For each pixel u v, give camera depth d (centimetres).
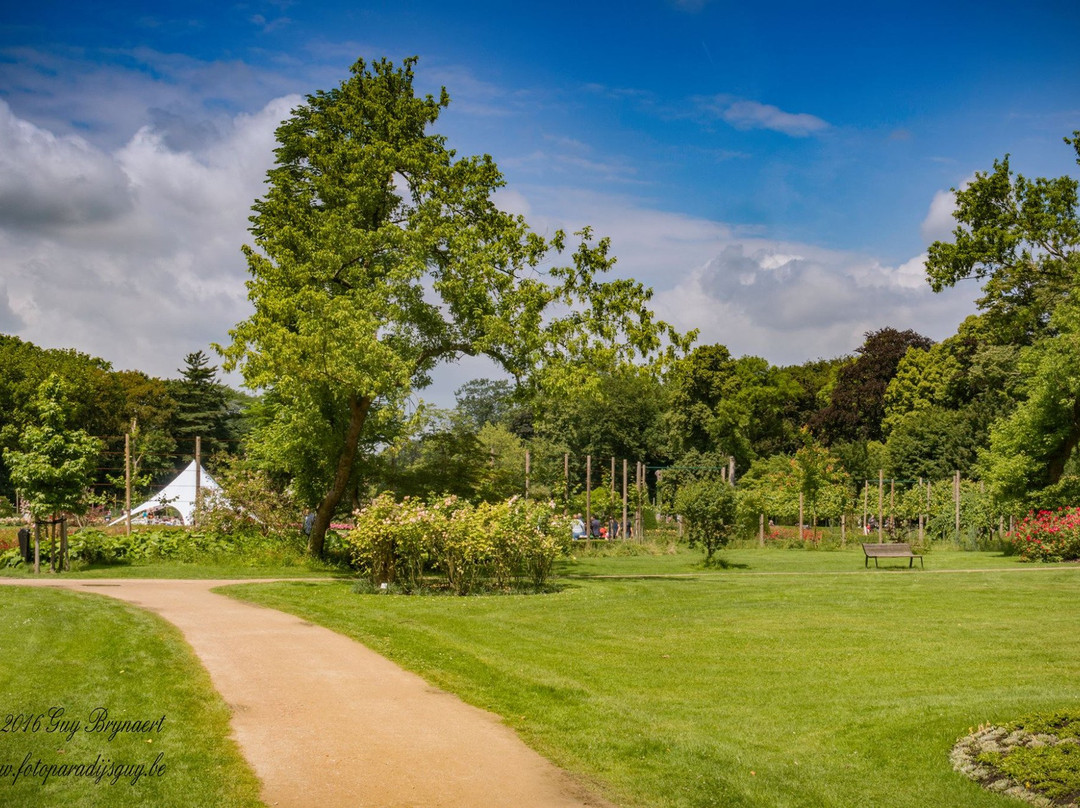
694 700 951
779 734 827
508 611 1525
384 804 616
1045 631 1355
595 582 2017
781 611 1559
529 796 645
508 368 2197
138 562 2347
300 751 723
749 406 6228
